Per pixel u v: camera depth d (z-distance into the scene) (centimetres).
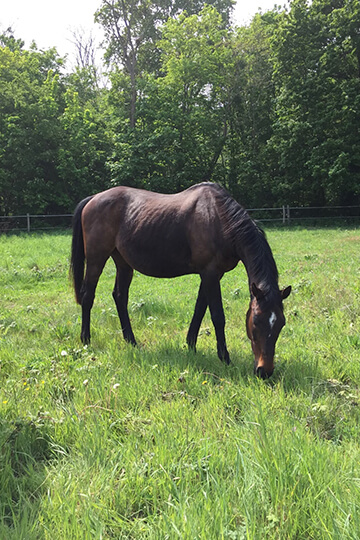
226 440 257
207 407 302
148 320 593
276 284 374
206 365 404
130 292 850
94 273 534
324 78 2341
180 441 257
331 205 2638
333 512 187
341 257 1116
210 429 273
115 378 365
